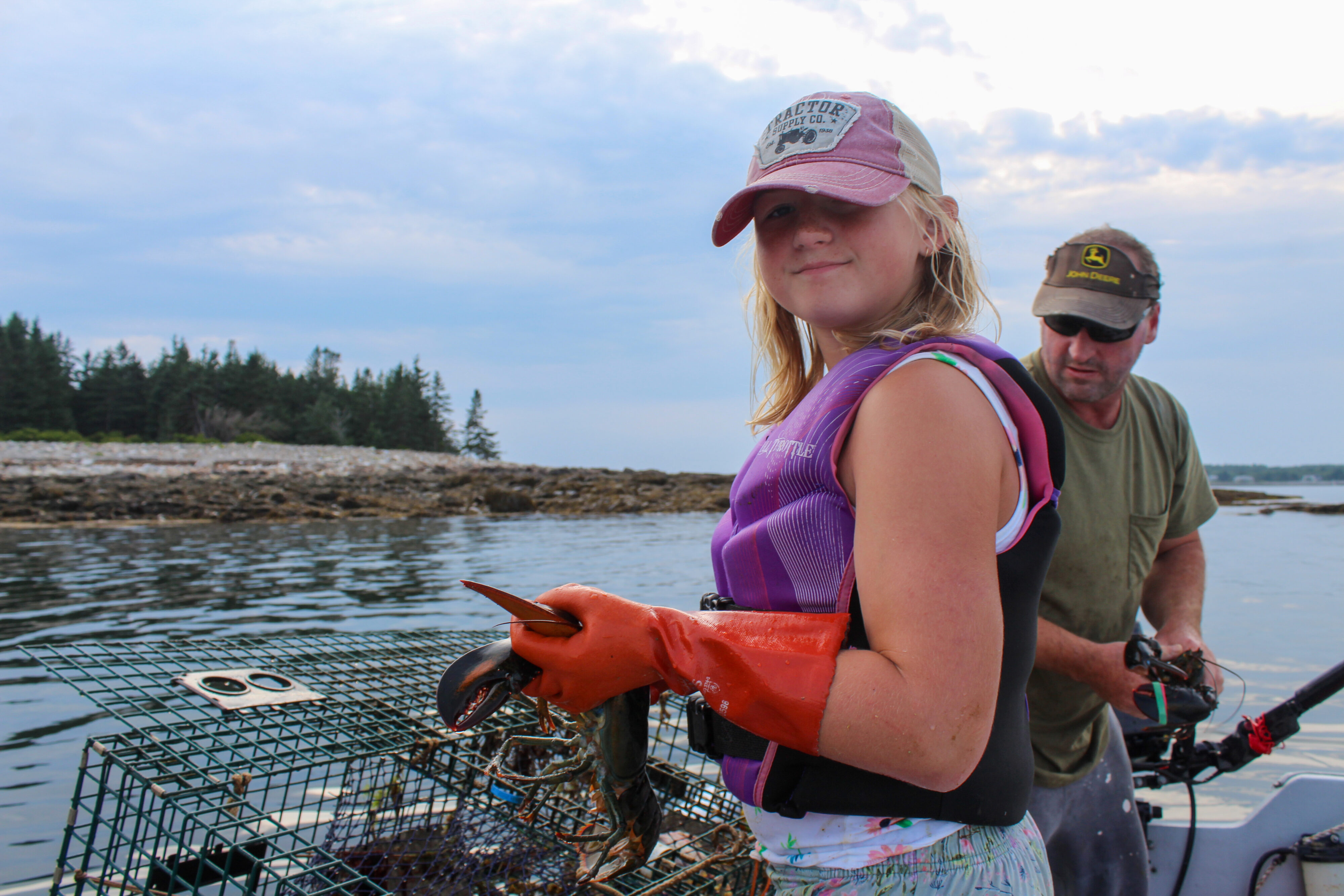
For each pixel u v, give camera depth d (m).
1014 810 1.09
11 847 2.80
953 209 1.23
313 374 97.12
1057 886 2.28
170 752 1.79
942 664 0.88
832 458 1.03
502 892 1.99
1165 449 2.36
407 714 2.15
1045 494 1.03
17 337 83.69
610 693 1.00
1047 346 2.24
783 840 1.14
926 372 0.98
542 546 14.62
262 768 1.83
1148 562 2.32
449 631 2.93
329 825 2.21
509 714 2.25
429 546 14.38
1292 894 2.40
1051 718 2.12
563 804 2.14
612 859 1.68
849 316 1.14
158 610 8.13
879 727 0.88
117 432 72.75
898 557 0.91
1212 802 3.70
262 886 1.88
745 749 1.13
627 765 1.30
